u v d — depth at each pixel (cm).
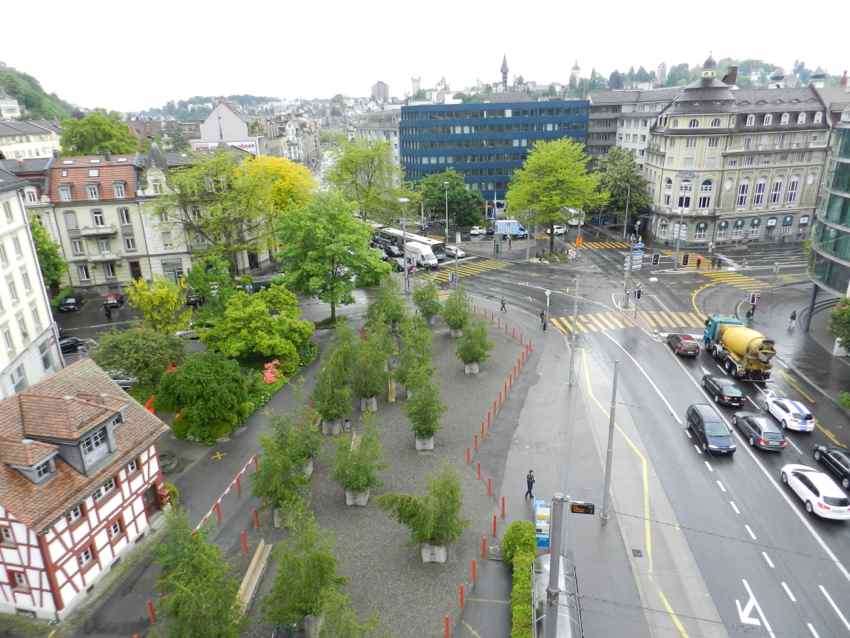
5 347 4062
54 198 6581
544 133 11850
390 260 8188
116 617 2434
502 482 3316
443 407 3641
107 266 6925
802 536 2875
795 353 5062
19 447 2392
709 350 5147
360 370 4106
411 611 2431
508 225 9231
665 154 8738
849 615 2417
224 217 6359
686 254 8106
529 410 4153
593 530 2917
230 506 3138
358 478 3033
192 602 1911
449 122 11844
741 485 3281
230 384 3778
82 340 5497
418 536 2616
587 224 10519
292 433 3086
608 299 6575
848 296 4725
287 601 2148
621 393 4394
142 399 3962
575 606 2430
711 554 2758
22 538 2334
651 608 2445
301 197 7588
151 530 2984
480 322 4816
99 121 9488
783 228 8900
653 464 3478
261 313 4681
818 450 3491
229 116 12875
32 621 2427
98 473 2586
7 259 4234
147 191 6738
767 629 2348
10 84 17900
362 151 8212
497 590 2539
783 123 8431
